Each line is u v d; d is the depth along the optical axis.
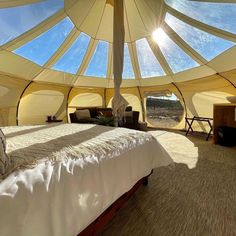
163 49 4.32
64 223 0.82
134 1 3.18
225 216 1.59
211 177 2.40
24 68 4.19
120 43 2.63
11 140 1.36
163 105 7.55
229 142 4.07
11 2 2.65
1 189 0.71
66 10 3.20
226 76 4.40
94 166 1.11
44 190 0.80
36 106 5.75
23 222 0.69
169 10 3.20
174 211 1.67
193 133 5.69
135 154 1.59
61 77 5.17
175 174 2.50
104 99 7.28
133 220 1.55
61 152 1.09
